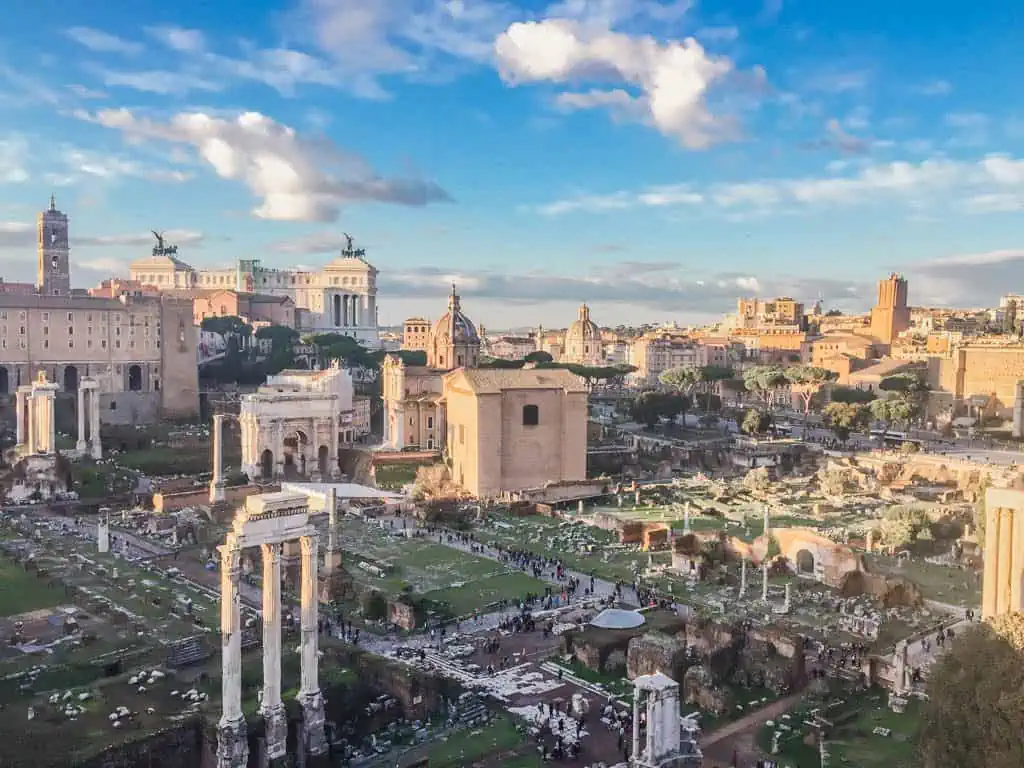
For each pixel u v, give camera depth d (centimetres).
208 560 11150
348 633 8588
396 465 17288
